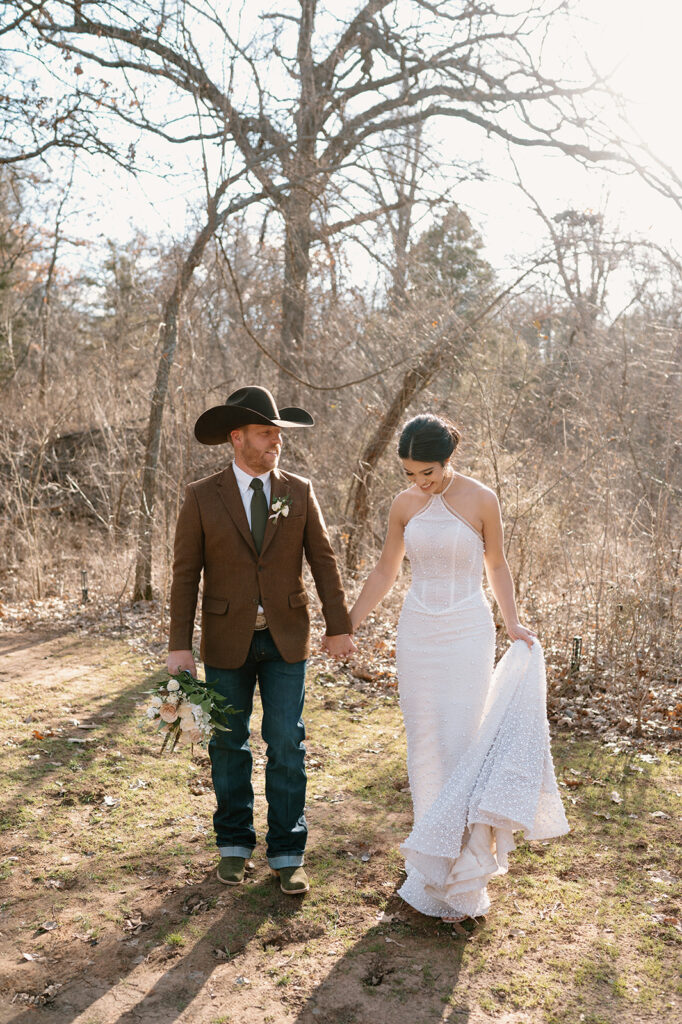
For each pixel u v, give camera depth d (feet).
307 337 34.60
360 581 27.53
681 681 19.67
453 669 10.28
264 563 10.60
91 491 39.63
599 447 25.72
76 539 38.17
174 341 28.89
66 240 66.08
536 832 9.94
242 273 38.14
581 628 22.08
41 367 55.52
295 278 34.71
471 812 9.43
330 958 9.41
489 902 10.34
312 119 34.60
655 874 11.28
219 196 27.86
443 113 37.91
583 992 8.84
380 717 18.20
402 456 10.03
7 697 19.11
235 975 9.12
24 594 30.71
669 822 12.84
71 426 42.70
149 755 15.56
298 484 11.04
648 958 9.43
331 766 15.21
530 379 26.99
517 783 9.47
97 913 10.31
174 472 29.48
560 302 30.83
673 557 21.20
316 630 24.45
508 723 9.87
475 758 9.80
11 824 12.69
